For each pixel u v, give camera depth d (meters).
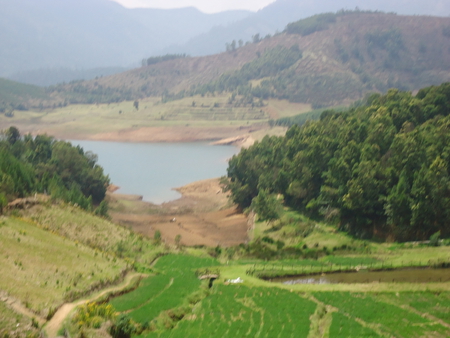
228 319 49.34
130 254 74.75
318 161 115.19
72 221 78.88
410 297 55.72
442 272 66.62
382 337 45.31
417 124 116.44
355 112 143.25
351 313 51.09
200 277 65.75
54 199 88.31
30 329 41.69
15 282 48.88
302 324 48.09
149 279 61.12
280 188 124.06
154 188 172.00
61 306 46.75
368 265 70.50
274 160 134.75
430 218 86.00
